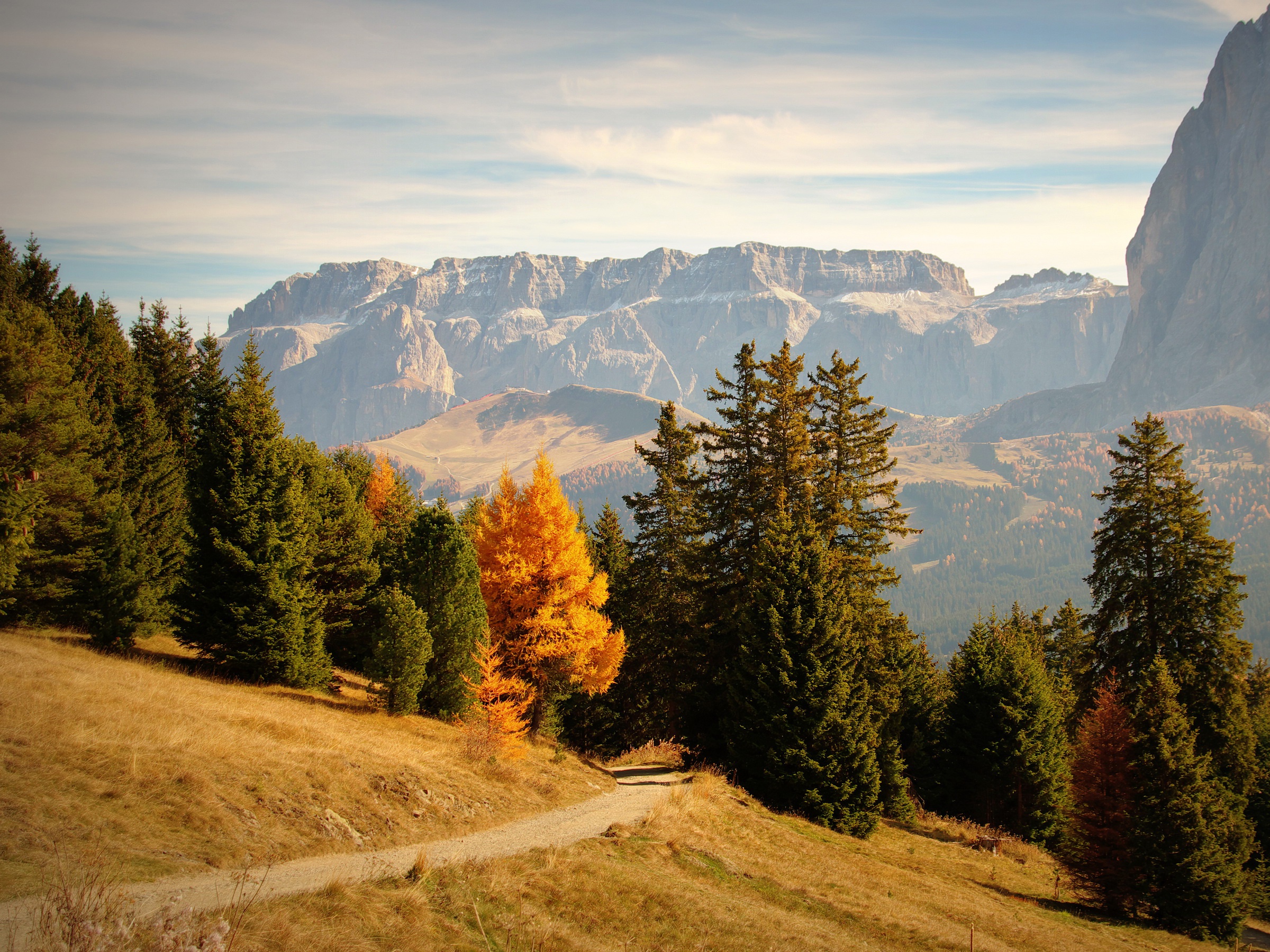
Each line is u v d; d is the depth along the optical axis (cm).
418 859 1523
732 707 3041
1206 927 2603
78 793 1464
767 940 1606
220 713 2152
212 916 1123
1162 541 3491
